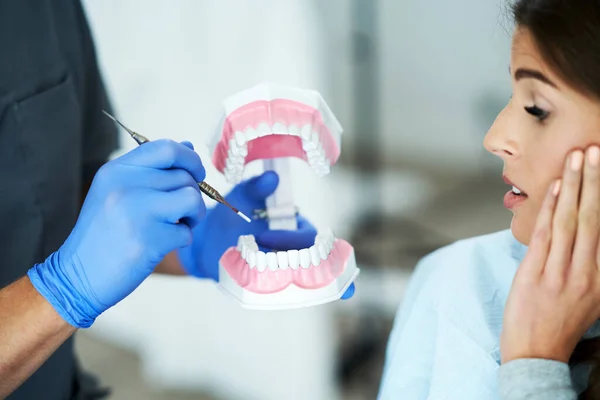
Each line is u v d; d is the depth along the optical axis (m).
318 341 1.62
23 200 0.91
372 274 1.69
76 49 1.01
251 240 0.71
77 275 0.67
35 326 0.67
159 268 0.98
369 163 1.76
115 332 1.81
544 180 0.62
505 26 0.72
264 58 1.54
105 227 0.66
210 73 1.56
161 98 1.60
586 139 0.58
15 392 0.89
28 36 0.92
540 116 0.60
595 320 0.64
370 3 1.61
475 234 1.64
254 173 1.28
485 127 1.63
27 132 0.91
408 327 0.80
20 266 0.92
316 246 0.68
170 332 1.73
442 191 1.72
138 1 1.56
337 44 1.66
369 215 1.77
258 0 1.52
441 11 1.57
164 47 1.58
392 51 1.64
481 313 0.75
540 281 0.61
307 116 0.68
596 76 0.55
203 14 1.54
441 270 0.82
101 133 1.10
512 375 0.58
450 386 0.71
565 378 0.58
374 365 1.61
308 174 1.56
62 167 0.96
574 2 0.55
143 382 1.74
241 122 0.68
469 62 1.59
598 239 0.59
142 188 0.66
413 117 1.70
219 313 1.67
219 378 1.71
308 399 1.63
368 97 1.70
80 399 1.06
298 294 0.66
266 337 1.64
